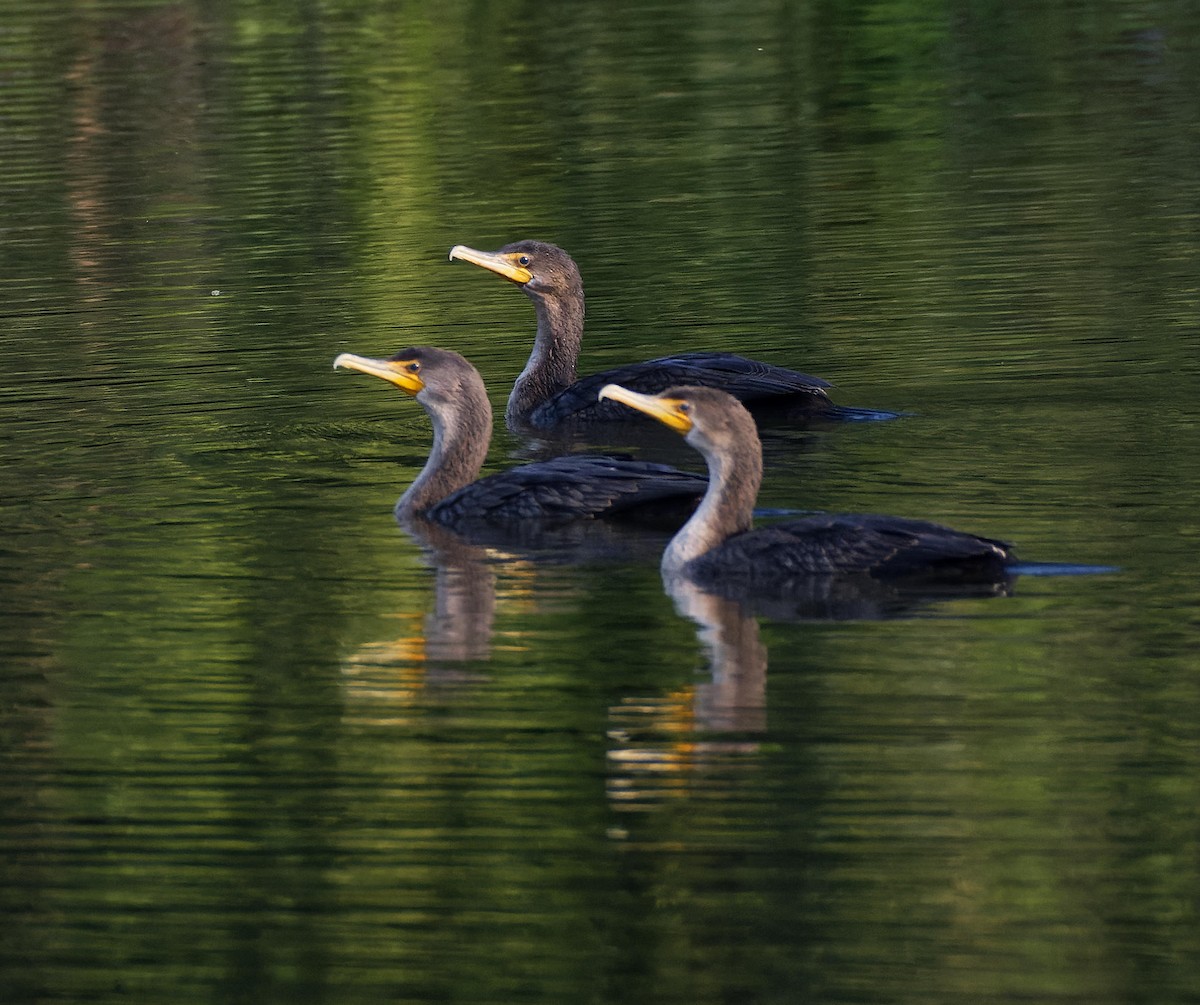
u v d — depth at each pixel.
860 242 24.70
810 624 13.17
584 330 21.97
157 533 15.64
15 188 29.31
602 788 11.15
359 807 11.12
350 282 24.33
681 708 12.02
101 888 10.54
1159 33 35.78
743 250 24.77
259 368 20.78
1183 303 21.20
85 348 21.67
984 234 24.70
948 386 18.91
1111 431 17.11
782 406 18.47
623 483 15.68
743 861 10.41
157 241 26.42
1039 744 11.34
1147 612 12.99
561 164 29.61
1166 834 10.40
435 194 28.31
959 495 15.59
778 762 11.31
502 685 12.48
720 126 31.41
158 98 34.34
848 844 10.47
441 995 9.51
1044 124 30.31
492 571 14.56
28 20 39.75
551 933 9.94
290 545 15.30
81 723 12.24
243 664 12.97
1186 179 26.52
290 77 35.56
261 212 27.70
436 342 21.88
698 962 9.63
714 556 14.27
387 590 14.23
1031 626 12.89
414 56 36.91
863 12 38.91
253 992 9.62
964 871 10.21
